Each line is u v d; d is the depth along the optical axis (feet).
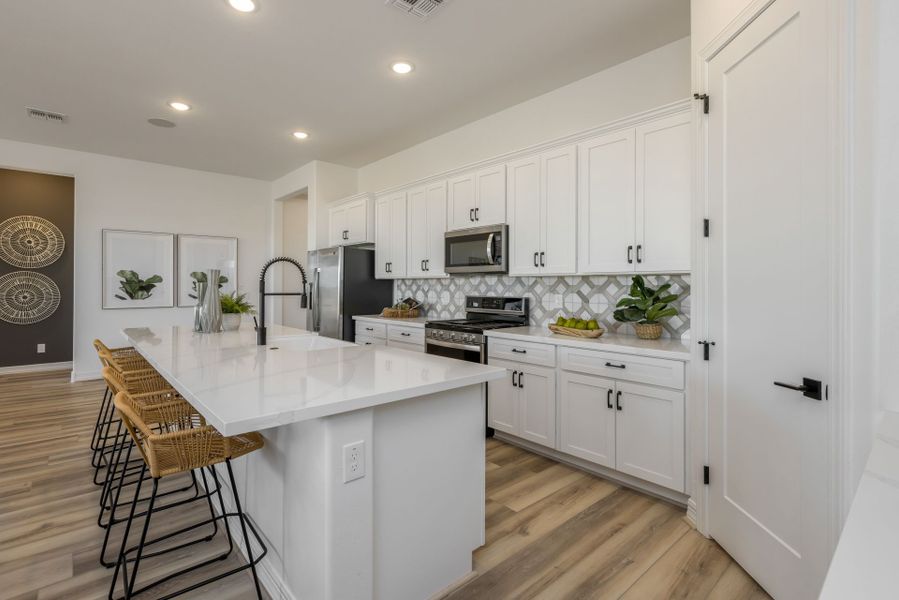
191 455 5.09
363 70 10.53
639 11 8.36
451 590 5.57
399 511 5.07
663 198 8.48
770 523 5.32
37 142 15.80
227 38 9.24
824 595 1.55
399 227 14.99
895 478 2.56
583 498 7.98
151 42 9.38
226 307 10.96
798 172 4.81
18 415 12.69
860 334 4.07
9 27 8.83
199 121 13.75
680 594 5.50
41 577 5.77
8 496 7.94
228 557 6.23
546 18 8.56
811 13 4.58
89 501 7.78
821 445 4.54
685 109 8.16
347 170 18.71
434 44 9.47
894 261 3.76
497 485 8.50
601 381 8.60
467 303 13.69
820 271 4.52
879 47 3.85
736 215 5.89
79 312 16.97
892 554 1.80
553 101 11.60
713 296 6.42
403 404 5.09
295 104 12.51
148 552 6.31
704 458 6.72
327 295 16.48
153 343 8.46
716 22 6.26
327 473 4.33
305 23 8.73
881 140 3.85
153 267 18.47
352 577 4.52
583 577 5.82
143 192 18.21
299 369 5.92
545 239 10.59
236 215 20.54
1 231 17.92
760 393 5.48
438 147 15.03
